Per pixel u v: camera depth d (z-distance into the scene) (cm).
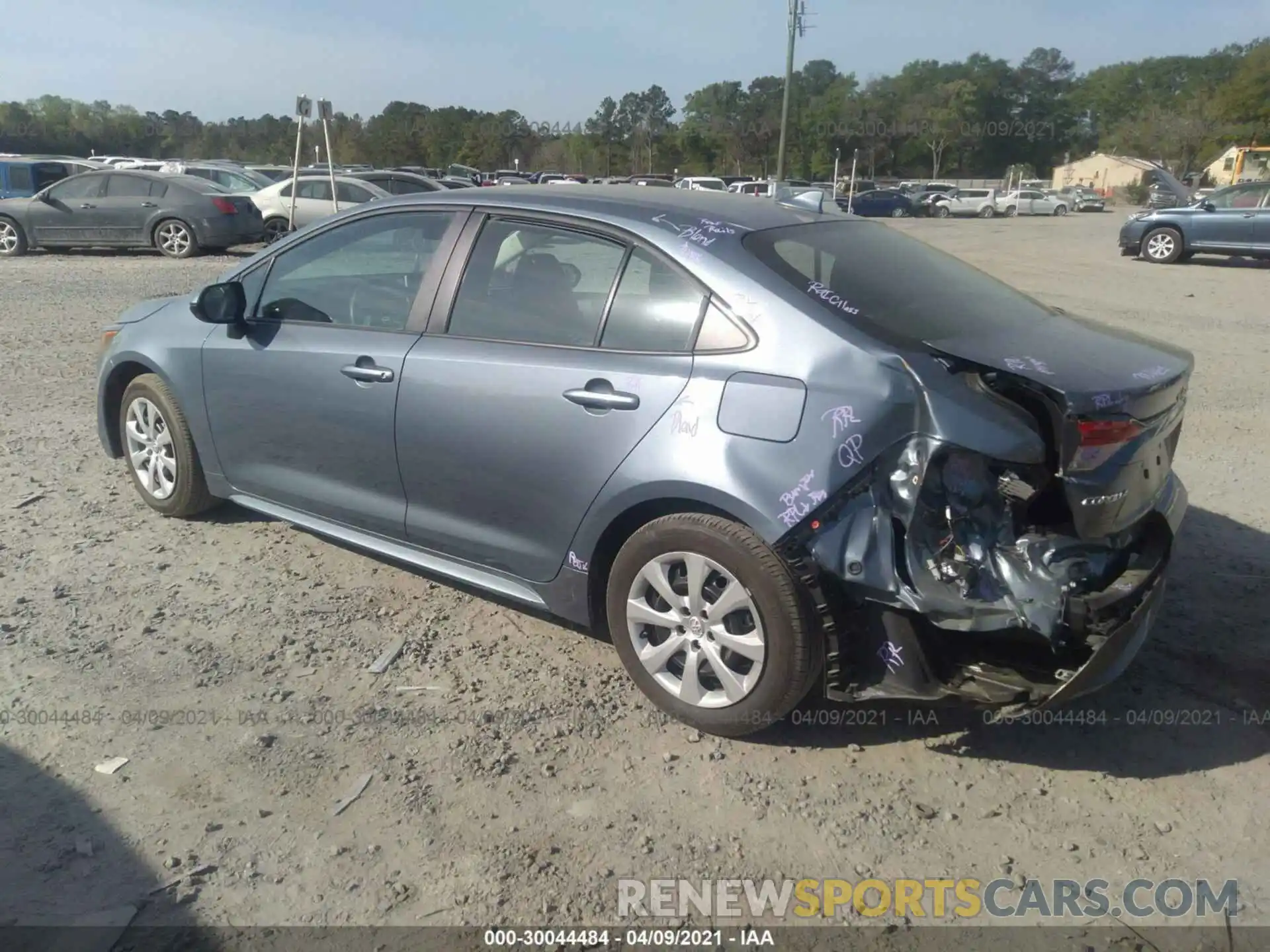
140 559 475
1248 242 1894
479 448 378
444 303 398
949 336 328
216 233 1778
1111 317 1241
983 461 300
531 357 367
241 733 343
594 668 391
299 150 1806
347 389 414
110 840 291
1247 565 486
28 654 388
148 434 514
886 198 5034
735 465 319
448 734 347
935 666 318
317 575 464
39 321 1077
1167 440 349
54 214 1756
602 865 288
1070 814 314
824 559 309
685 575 341
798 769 333
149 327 507
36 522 515
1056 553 307
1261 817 313
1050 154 9450
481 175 4553
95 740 337
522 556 381
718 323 335
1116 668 317
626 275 358
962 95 8738
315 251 447
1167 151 7075
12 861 282
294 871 282
